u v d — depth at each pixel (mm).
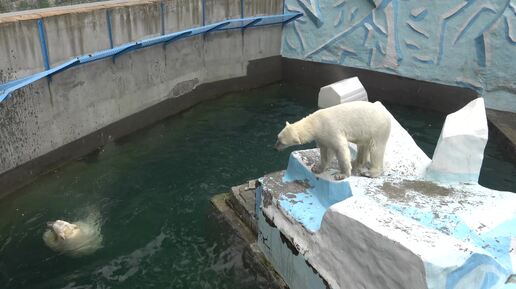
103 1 14680
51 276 8844
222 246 9344
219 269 8906
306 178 8133
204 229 10258
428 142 15109
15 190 11656
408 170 7902
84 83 13289
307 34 20031
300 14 19656
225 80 19469
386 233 5121
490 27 15469
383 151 7598
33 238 9945
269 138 15336
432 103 17719
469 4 15656
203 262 9180
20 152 11625
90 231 10148
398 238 4996
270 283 7738
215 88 19203
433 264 4613
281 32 20750
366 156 7980
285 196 7770
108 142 14656
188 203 11430
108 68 14039
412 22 17109
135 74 15148
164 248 9695
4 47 10766
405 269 4875
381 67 18516
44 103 12102
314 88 20656
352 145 8742
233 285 8477
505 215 6496
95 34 13344
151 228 10391
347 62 19406
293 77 21281
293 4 19875
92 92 13648
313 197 7750
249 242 8586
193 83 17984
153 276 8875
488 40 15633
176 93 17234
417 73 17688
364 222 5418
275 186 8109
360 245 5547
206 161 13703
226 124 16484
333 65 19828
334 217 5938
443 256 4707
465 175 7449
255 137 15391
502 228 6258
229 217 9391
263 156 14062
